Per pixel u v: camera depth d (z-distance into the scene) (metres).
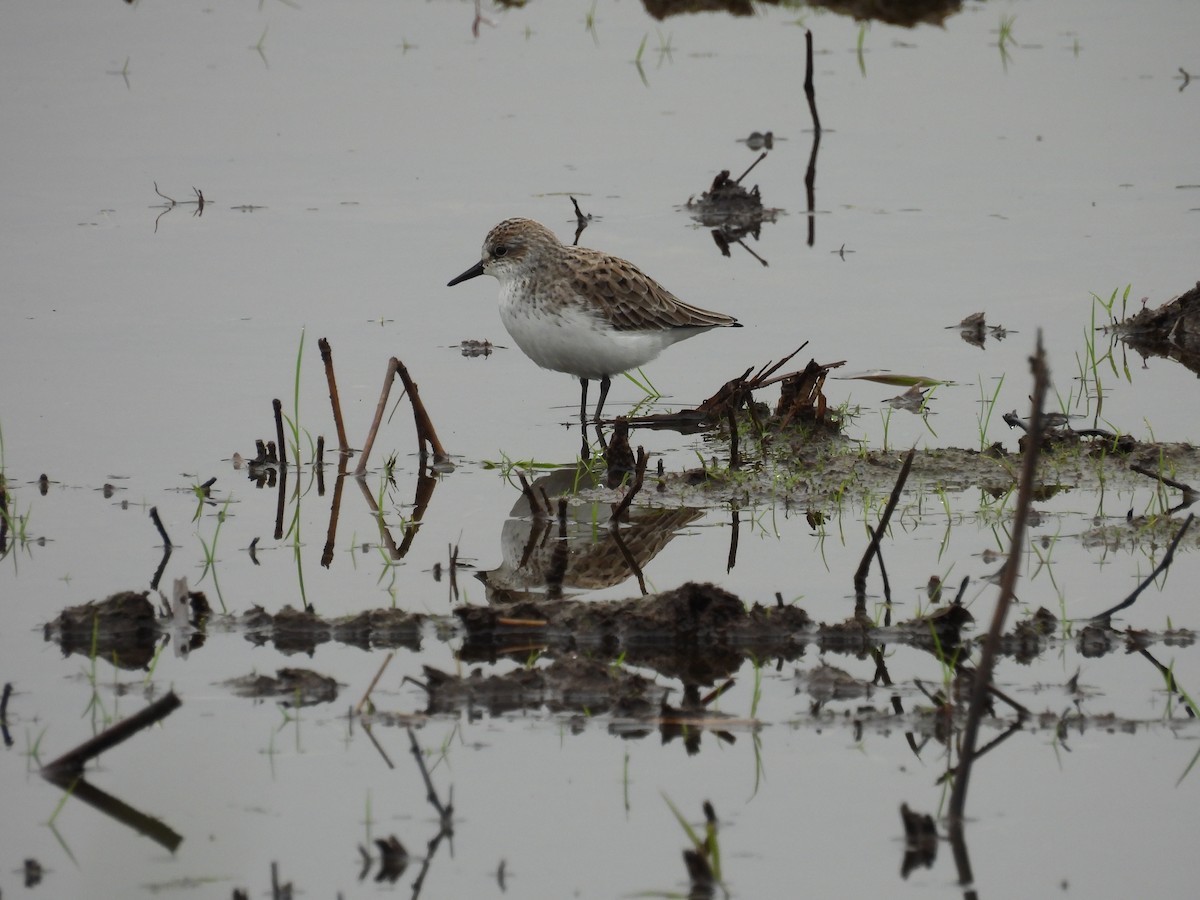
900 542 11.91
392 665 9.92
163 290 17.52
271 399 14.97
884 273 18.22
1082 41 26.77
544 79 25.47
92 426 14.23
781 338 16.47
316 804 8.34
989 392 15.14
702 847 7.93
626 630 10.27
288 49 26.61
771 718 9.25
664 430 14.73
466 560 11.66
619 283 14.77
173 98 24.11
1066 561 11.45
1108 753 8.81
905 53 26.61
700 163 22.09
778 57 26.58
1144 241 18.88
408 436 14.46
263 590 11.01
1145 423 14.29
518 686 9.46
